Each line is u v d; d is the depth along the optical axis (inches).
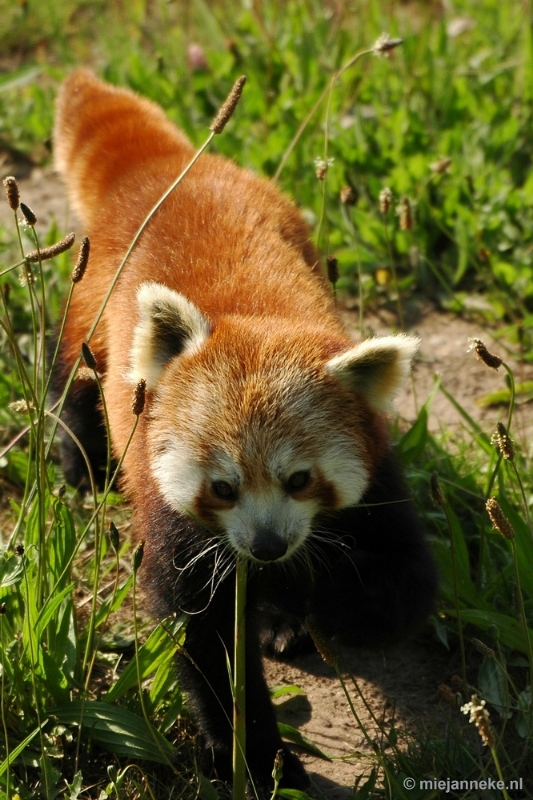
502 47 623.5
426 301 471.8
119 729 258.4
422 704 288.2
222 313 283.4
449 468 353.7
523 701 271.4
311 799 242.8
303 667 307.3
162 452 268.2
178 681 272.1
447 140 515.8
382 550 281.1
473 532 332.2
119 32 679.1
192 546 270.2
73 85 410.9
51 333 384.5
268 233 314.5
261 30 626.2
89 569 319.9
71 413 353.7
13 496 363.3
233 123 555.8
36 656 263.6
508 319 456.8
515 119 522.6
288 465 257.3
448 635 305.7
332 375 268.2
